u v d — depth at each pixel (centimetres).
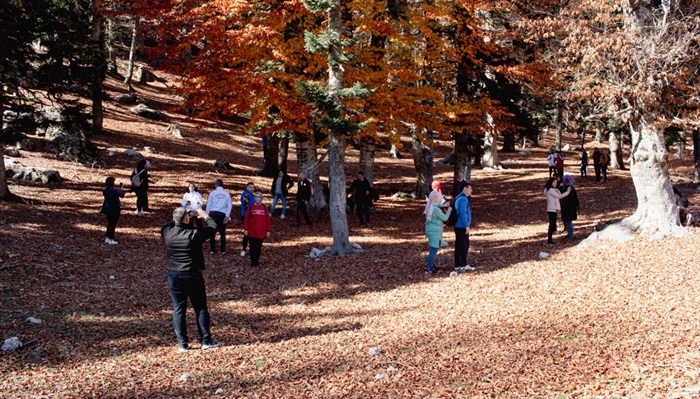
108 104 3356
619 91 1129
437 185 1163
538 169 3281
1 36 1314
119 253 1273
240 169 2697
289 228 1764
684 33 1128
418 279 1109
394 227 1838
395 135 1772
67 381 608
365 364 660
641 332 690
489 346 696
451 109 1700
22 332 749
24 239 1231
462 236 1162
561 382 556
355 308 937
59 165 2086
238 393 577
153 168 2372
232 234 1633
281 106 1491
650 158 1209
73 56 1524
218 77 1482
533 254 1260
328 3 1245
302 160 2025
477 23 1791
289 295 1033
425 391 562
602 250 1173
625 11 1204
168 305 938
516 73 1703
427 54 1722
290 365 668
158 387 597
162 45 1496
